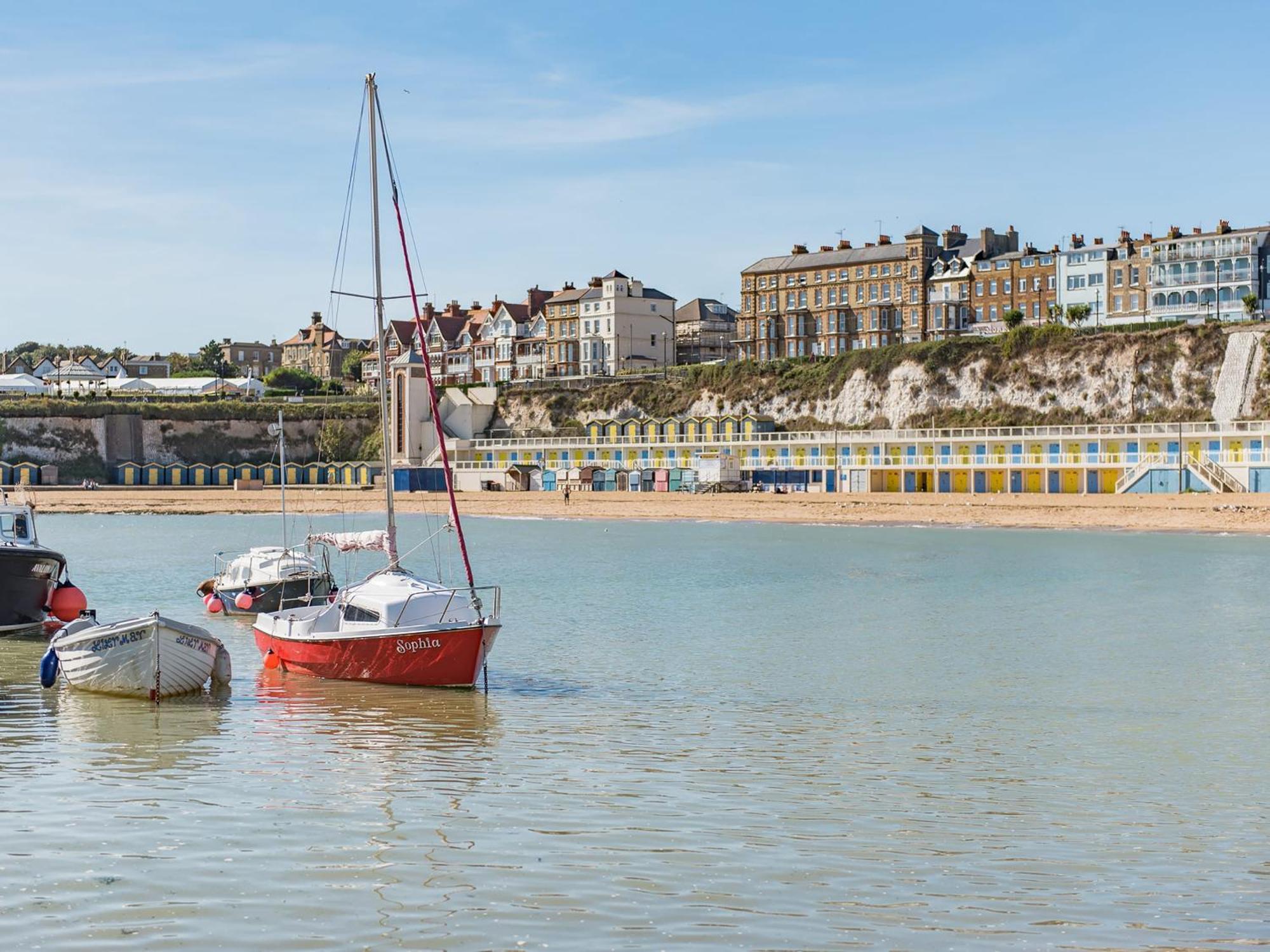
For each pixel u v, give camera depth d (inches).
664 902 600.7
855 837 712.4
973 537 3275.1
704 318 7234.3
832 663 1382.9
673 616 1798.7
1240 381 4576.8
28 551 1553.9
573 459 5359.3
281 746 948.6
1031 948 549.0
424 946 542.6
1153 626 1680.6
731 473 4773.6
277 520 4439.0
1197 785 847.7
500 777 852.0
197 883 618.5
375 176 1443.2
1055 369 5044.3
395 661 1211.9
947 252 6363.2
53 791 797.2
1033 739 999.6
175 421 6569.9
